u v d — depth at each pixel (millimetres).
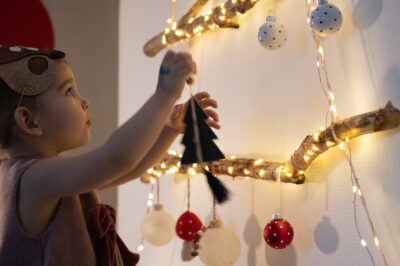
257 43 970
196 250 945
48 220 749
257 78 971
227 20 989
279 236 808
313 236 831
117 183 915
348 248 766
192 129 702
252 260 975
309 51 844
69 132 805
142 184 1426
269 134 937
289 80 890
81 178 682
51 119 790
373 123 680
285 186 893
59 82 805
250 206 982
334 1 794
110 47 1671
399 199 684
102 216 820
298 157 798
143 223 1075
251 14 990
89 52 1649
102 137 1651
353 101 757
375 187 721
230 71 1056
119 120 1591
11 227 741
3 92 771
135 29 1508
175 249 1223
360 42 745
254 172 898
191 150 693
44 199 727
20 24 1586
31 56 798
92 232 814
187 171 1060
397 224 688
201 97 906
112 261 823
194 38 1197
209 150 689
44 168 721
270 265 925
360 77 745
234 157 1003
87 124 853
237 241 890
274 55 926
